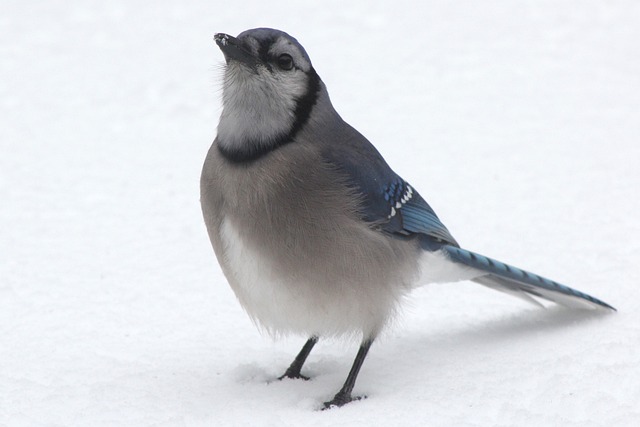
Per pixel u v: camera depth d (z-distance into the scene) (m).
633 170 13.40
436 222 9.04
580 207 12.25
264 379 8.41
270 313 8.02
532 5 21.91
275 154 7.76
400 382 7.93
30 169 14.52
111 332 9.39
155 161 14.87
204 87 18.02
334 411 7.36
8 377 8.30
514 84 17.52
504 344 8.59
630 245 10.88
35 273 10.88
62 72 19.09
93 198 13.41
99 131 16.23
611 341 8.24
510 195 12.89
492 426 6.83
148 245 11.75
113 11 22.75
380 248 8.05
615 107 16.14
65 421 7.39
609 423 6.75
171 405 7.66
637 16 20.94
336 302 7.87
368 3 22.45
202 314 9.83
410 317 9.59
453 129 15.63
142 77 18.64
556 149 14.47
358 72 18.55
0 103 17.56
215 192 7.91
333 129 8.26
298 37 20.56
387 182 8.45
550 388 7.35
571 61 18.50
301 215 7.66
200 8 22.72
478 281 9.71
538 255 10.91
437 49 19.53
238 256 7.85
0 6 23.14
